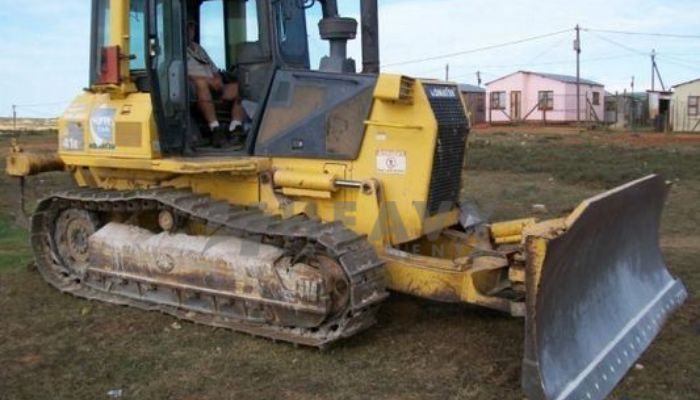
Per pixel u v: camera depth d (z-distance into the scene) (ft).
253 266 19.11
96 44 23.00
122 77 21.76
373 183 19.26
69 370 17.54
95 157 22.49
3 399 16.01
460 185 21.17
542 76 164.04
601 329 17.15
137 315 21.33
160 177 22.56
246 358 18.08
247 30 22.26
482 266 18.06
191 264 20.30
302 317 18.84
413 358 18.01
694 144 81.20
